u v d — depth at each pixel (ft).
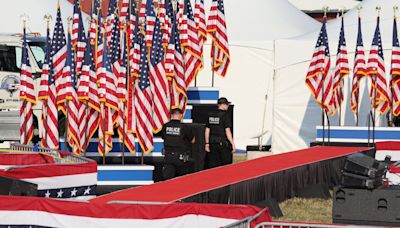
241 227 106.63
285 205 189.47
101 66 201.77
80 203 117.80
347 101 293.23
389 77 291.79
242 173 175.52
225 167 190.39
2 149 205.87
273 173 178.29
